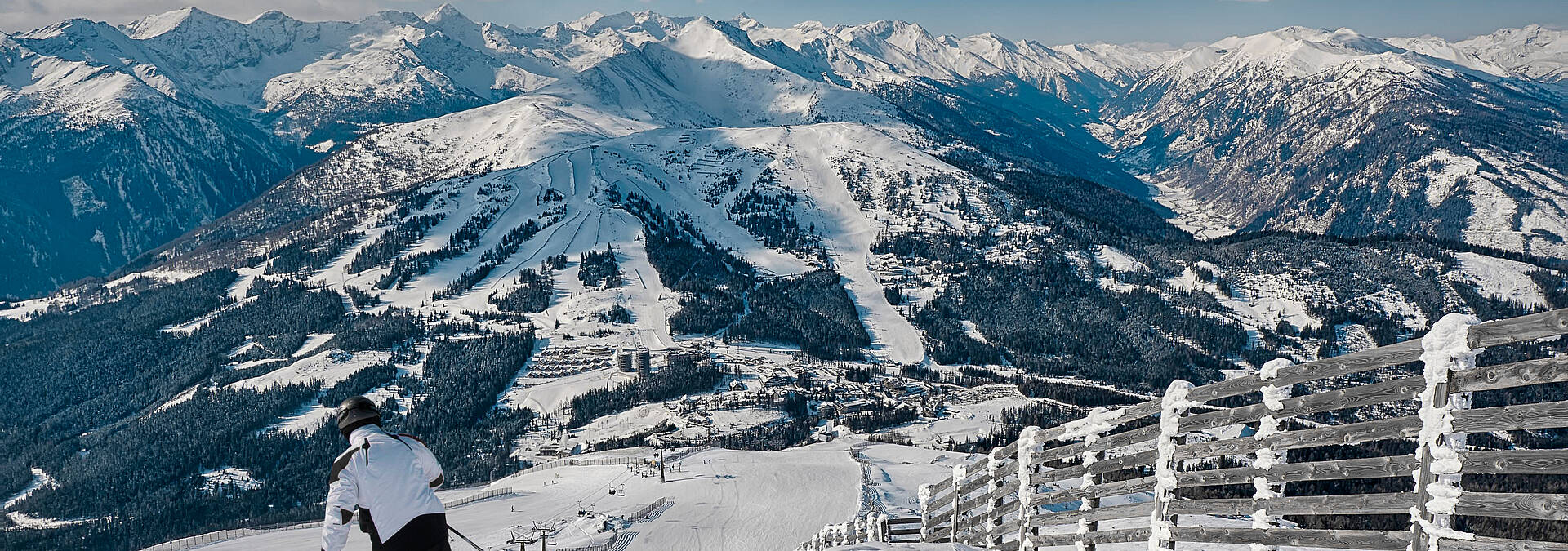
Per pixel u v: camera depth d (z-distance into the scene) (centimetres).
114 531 16450
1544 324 578
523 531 9269
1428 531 649
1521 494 592
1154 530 976
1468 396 644
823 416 19375
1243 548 1302
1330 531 752
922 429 17975
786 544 8662
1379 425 707
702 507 10519
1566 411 564
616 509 10638
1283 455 802
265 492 17962
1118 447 1082
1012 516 1429
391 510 676
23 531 16812
